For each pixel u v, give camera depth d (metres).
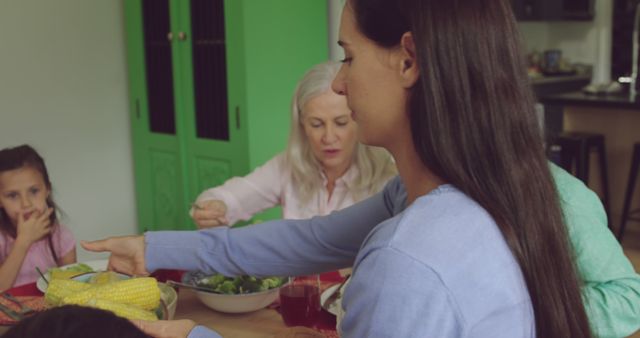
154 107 3.57
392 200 1.13
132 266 1.27
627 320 1.17
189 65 3.26
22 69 3.38
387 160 2.08
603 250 1.17
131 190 3.87
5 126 3.36
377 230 0.77
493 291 0.72
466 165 0.73
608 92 4.46
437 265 0.70
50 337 0.57
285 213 2.20
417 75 0.75
